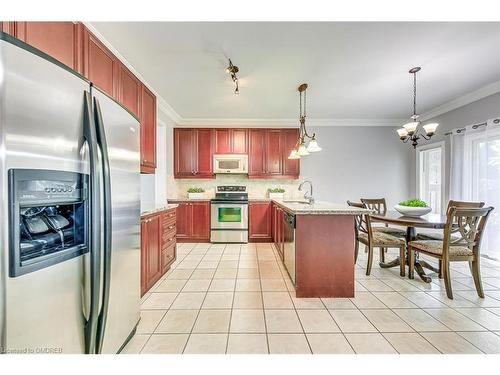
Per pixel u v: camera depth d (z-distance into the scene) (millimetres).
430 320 1906
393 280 2729
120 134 1371
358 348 1578
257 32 2080
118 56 2447
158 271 2656
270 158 4852
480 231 2289
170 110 4289
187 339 1671
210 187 5164
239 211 4547
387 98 3730
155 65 2670
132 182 1546
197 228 4570
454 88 3350
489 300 2234
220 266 3209
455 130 3793
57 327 902
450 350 1559
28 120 777
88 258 1049
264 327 1816
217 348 1578
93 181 1029
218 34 2102
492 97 3312
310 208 2414
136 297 1639
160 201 4031
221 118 4871
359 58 2523
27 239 835
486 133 3311
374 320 1910
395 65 2678
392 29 2035
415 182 4945
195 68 2742
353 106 4121
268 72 2842
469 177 3615
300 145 3297
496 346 1597
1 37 711
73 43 1570
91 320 1049
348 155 5055
